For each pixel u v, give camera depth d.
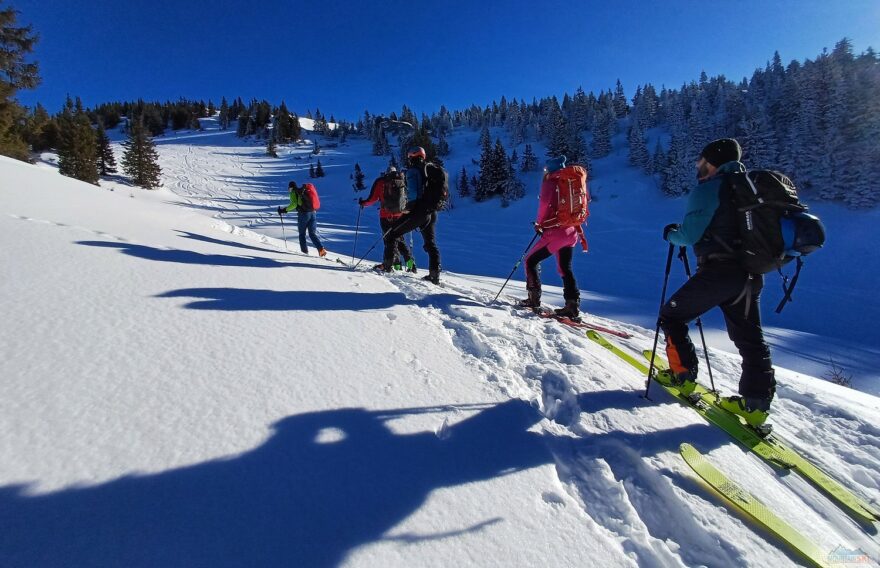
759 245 2.55
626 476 2.18
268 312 3.37
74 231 4.50
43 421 1.71
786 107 50.12
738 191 2.62
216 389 2.18
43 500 1.38
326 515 1.57
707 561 1.75
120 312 2.81
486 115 116.75
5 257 3.31
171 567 1.27
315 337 3.06
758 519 1.92
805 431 2.99
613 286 18.11
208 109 145.75
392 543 1.51
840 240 31.47
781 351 9.89
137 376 2.15
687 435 2.58
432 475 1.89
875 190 36.97
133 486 1.51
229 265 4.66
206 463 1.69
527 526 1.69
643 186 55.19
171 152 88.75
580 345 3.89
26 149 25.91
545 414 2.65
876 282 22.20
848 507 2.21
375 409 2.30
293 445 1.89
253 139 110.69
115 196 9.59
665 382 3.24
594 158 74.75
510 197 53.81
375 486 1.76
